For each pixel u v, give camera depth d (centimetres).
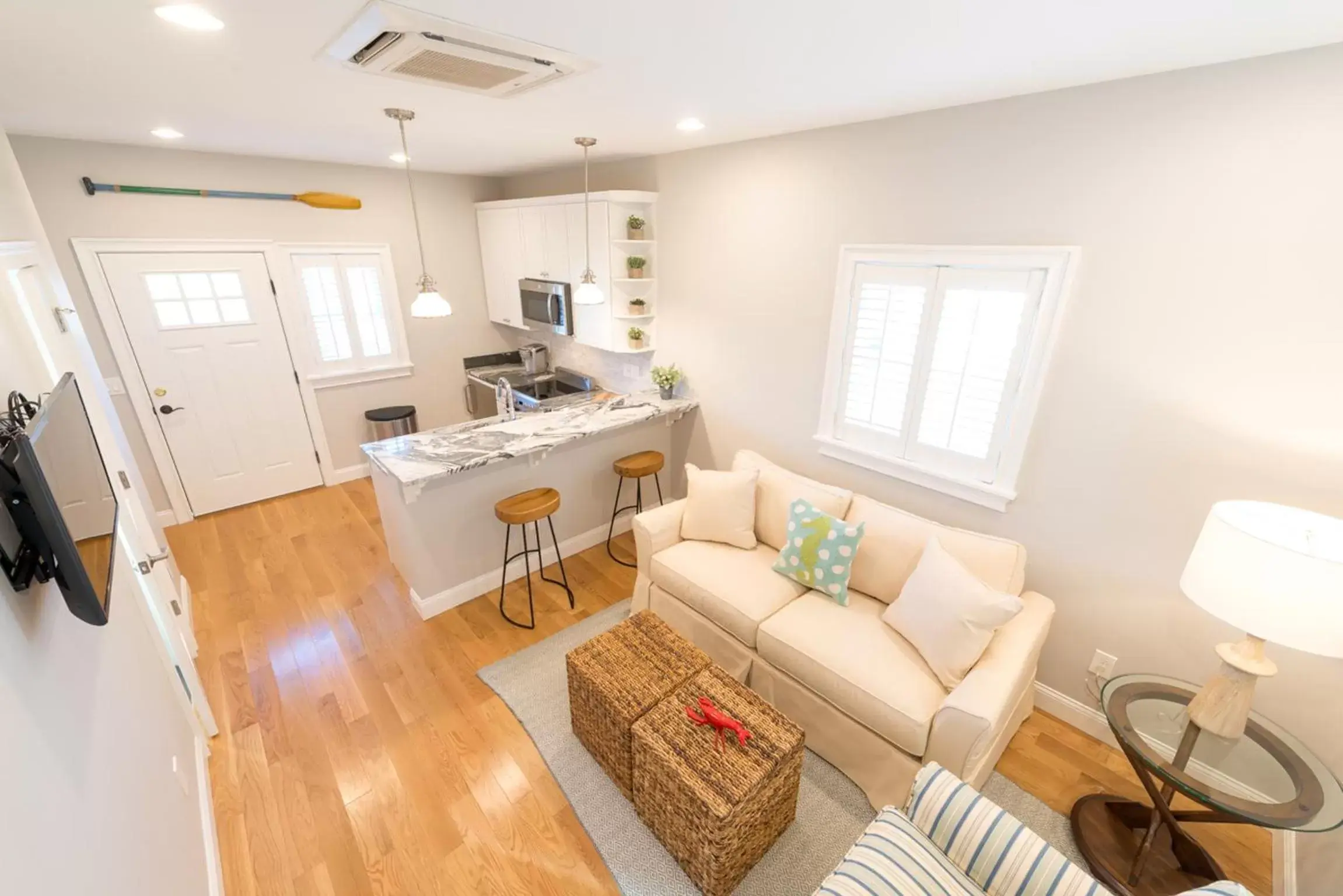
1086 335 200
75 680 112
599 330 393
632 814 200
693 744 178
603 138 289
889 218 247
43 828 83
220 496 412
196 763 197
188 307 372
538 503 293
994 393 229
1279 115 153
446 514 295
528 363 505
